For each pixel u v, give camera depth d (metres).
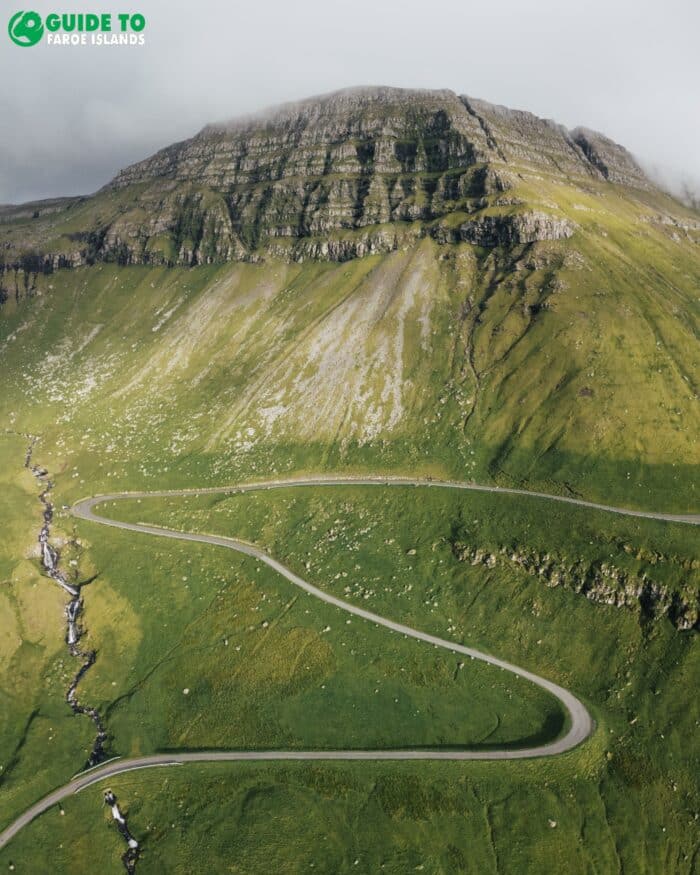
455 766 114.50
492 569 156.62
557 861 100.81
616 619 135.88
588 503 166.12
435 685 132.25
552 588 146.88
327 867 102.81
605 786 108.75
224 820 111.12
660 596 133.62
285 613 155.88
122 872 106.06
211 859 105.81
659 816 103.94
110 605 168.50
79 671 151.00
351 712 129.38
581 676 129.12
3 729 134.00
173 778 119.56
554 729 118.94
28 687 144.50
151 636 158.62
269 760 120.62
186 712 135.38
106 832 112.00
